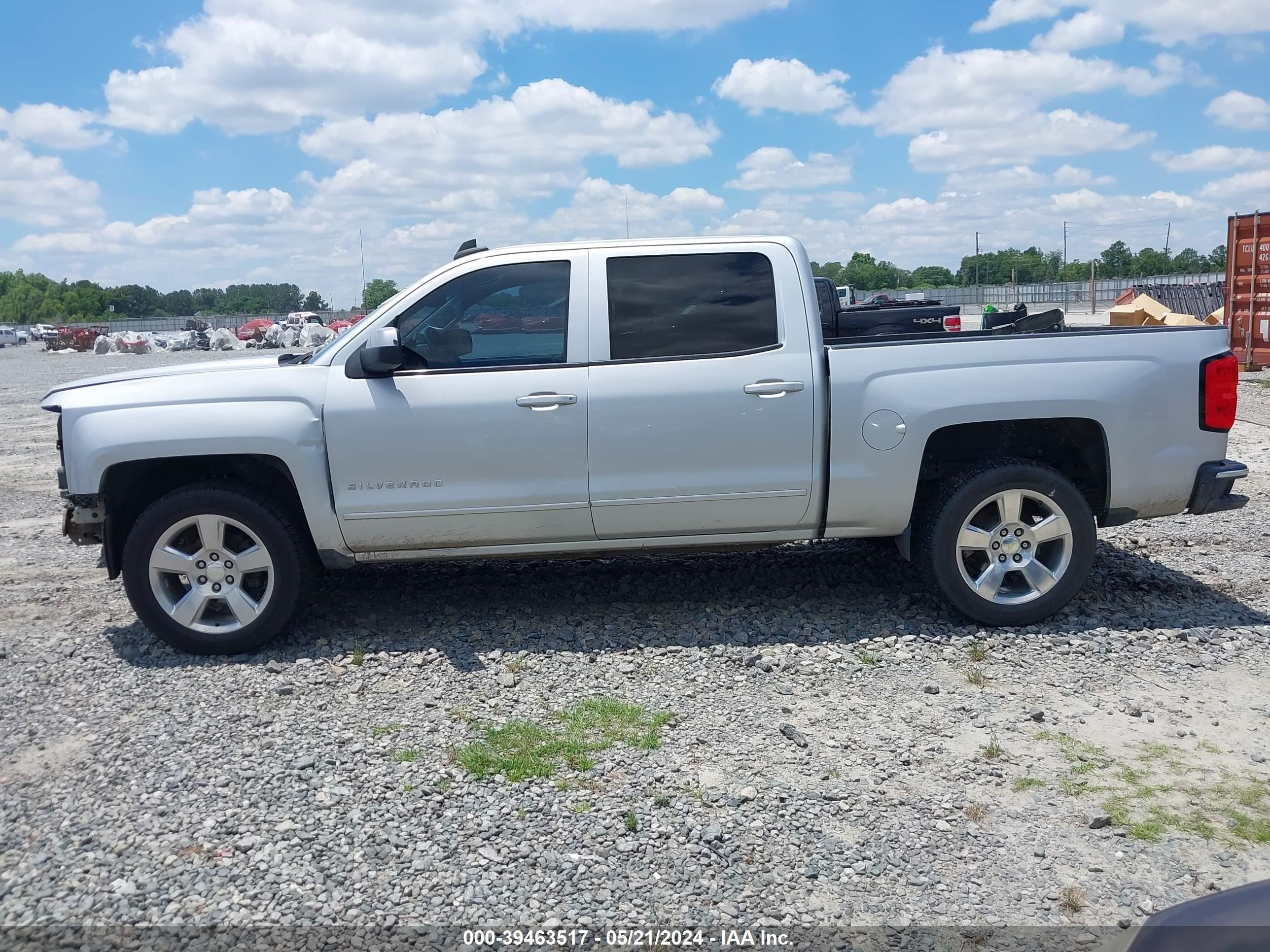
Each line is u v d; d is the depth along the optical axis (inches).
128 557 206.5
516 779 155.2
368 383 207.0
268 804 148.3
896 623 220.5
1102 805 145.5
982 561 219.6
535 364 209.2
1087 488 223.3
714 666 199.2
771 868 131.6
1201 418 212.5
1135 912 121.9
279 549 207.2
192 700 188.1
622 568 265.0
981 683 188.7
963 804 146.7
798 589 243.4
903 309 299.4
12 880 130.4
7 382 1134.4
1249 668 193.8
